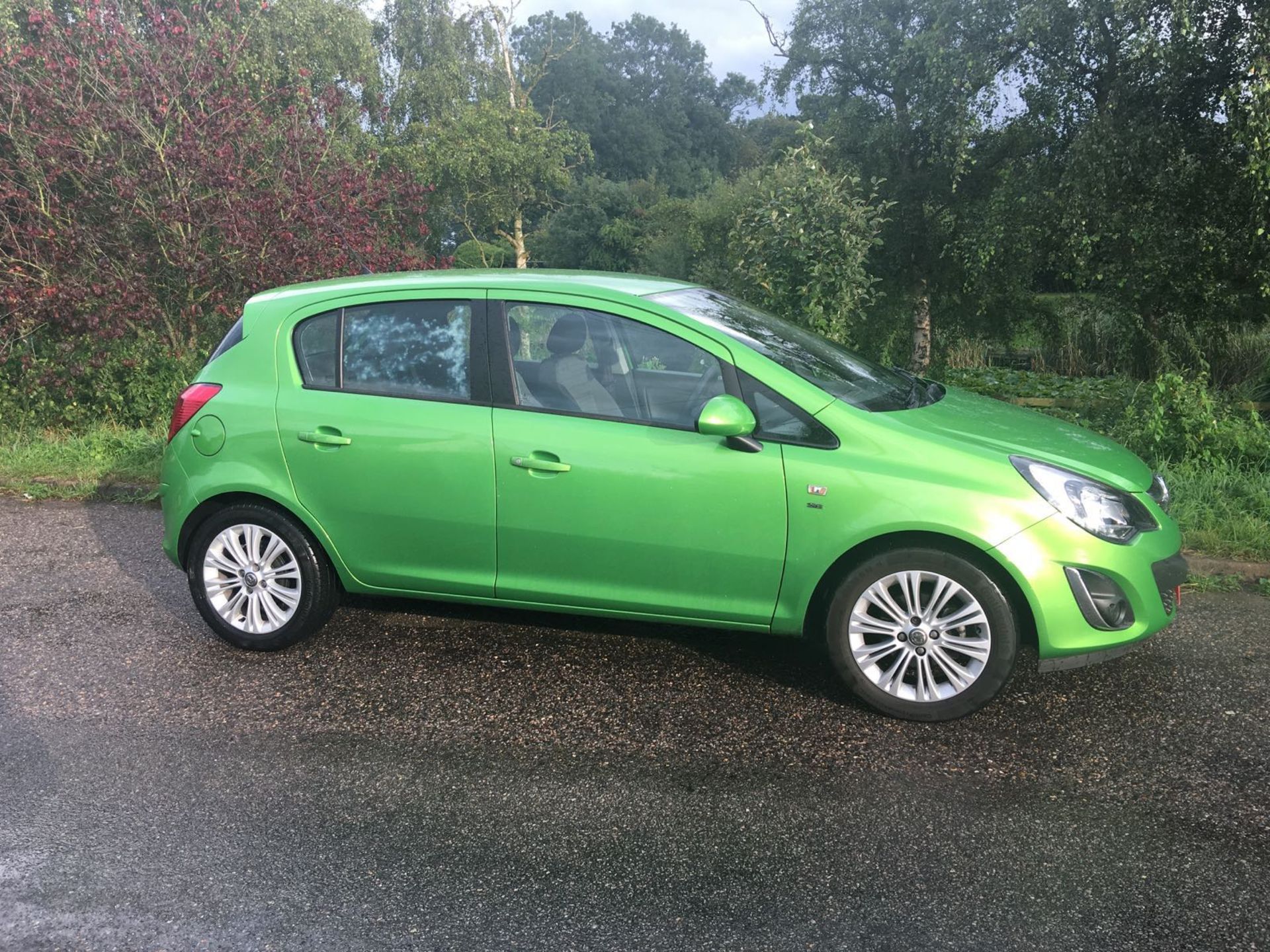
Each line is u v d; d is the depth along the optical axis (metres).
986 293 15.07
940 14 12.55
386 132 26.20
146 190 10.59
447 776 3.60
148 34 12.27
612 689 4.32
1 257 10.19
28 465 8.67
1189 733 3.84
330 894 2.90
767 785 3.50
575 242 45.84
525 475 4.25
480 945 2.67
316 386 4.62
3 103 10.77
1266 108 9.67
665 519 4.11
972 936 2.68
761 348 4.26
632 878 2.96
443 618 5.20
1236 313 11.62
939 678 3.99
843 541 3.90
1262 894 2.84
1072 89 11.91
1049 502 3.79
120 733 3.97
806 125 10.23
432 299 4.55
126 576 6.02
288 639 4.75
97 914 2.81
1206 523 6.16
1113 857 3.03
